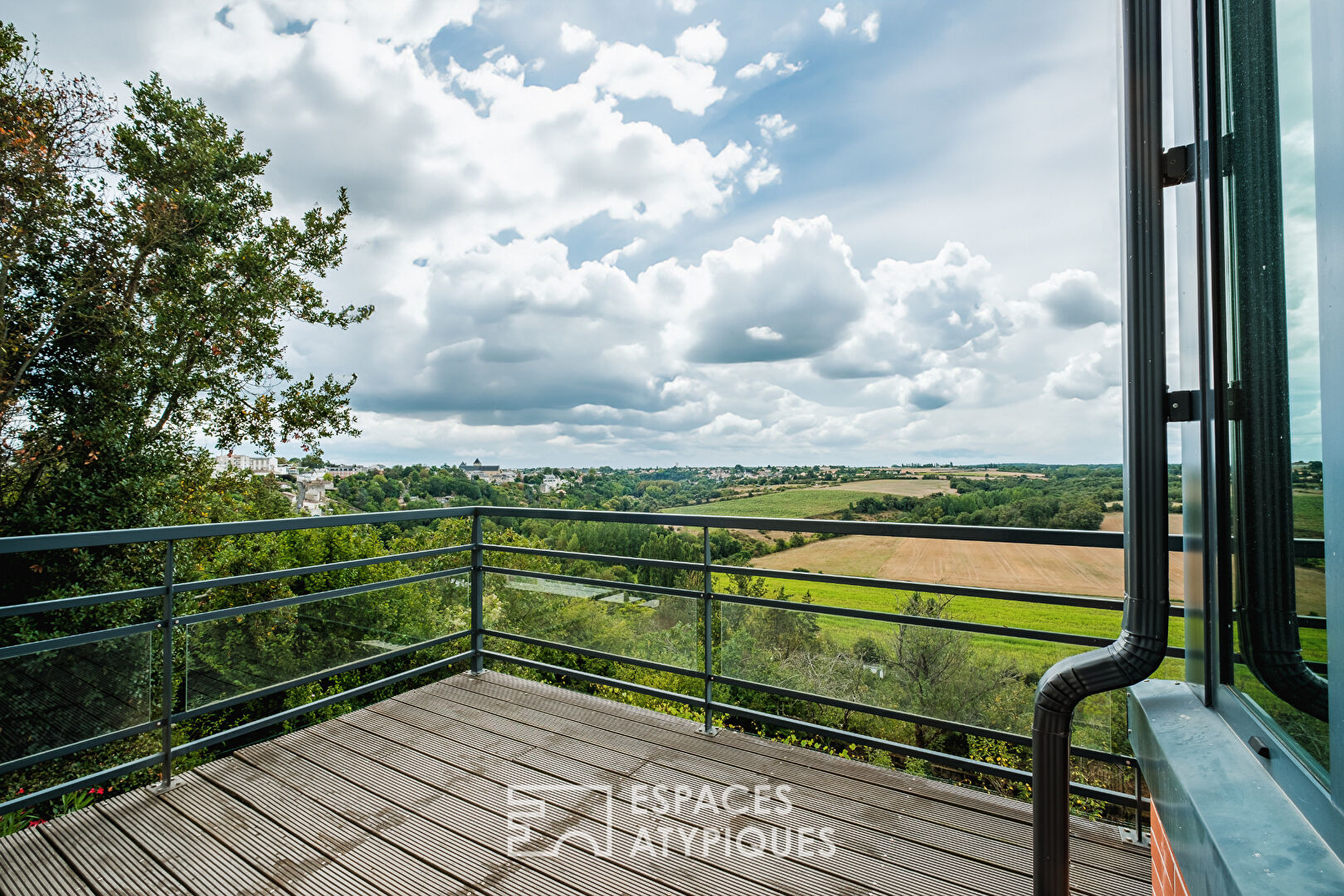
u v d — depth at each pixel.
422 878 1.91
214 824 2.17
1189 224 1.00
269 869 1.95
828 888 1.86
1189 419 0.99
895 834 2.12
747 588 2.85
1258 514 0.87
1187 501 1.10
